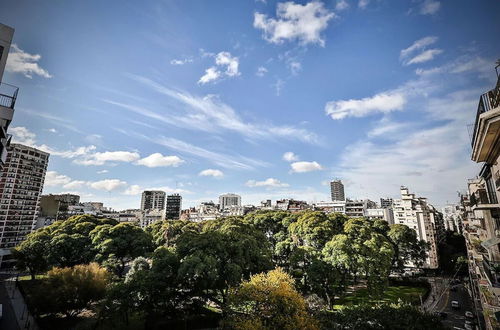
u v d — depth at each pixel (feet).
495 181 53.62
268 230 230.89
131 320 104.27
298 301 73.72
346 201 359.87
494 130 40.60
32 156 267.39
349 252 115.14
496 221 62.03
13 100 59.47
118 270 164.55
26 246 159.43
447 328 62.69
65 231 174.60
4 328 99.25
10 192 244.42
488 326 69.46
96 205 535.19
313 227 163.53
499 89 39.99
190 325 101.24
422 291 154.20
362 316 67.72
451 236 287.89
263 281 81.71
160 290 92.53
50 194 323.78
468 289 151.94
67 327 100.07
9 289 153.17
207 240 107.65
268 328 67.41
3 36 55.21
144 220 467.93
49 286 100.68
